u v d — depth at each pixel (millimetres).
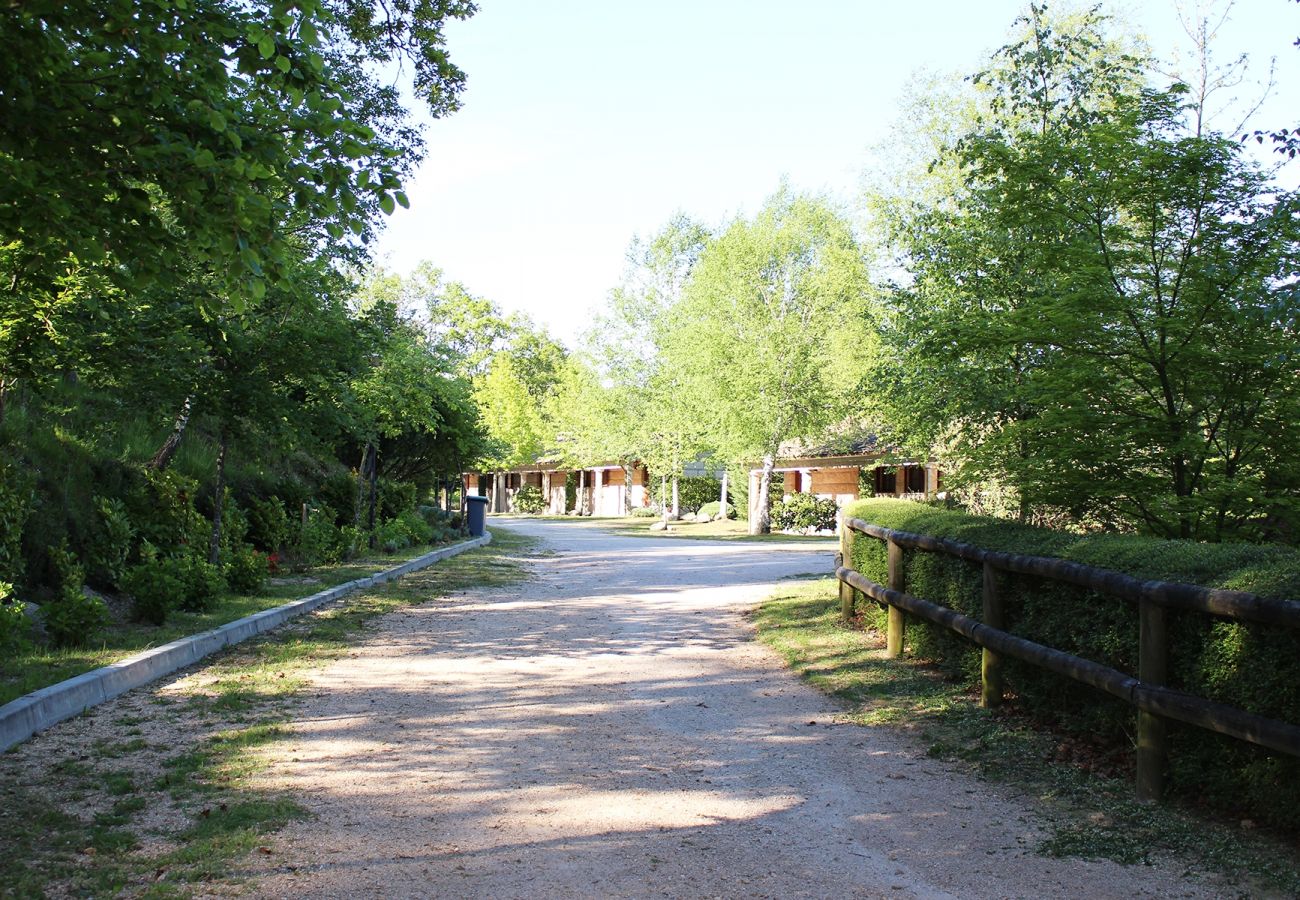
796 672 8195
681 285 43000
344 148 4980
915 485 34406
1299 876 3674
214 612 10141
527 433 62062
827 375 32094
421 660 8586
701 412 35562
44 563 9961
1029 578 6117
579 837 4250
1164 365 7316
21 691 6105
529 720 6457
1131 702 4688
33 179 4512
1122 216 8445
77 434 12422
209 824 4297
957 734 5988
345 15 10477
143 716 6297
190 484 12711
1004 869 3891
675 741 5957
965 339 8102
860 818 4527
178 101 4750
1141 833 4215
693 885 3730
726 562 20688
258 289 5016
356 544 18344
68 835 4117
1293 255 6906
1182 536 7543
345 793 4816
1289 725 3828
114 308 9148
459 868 3871
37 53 4359
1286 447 7324
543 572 17922
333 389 12305
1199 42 10258
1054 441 7695
